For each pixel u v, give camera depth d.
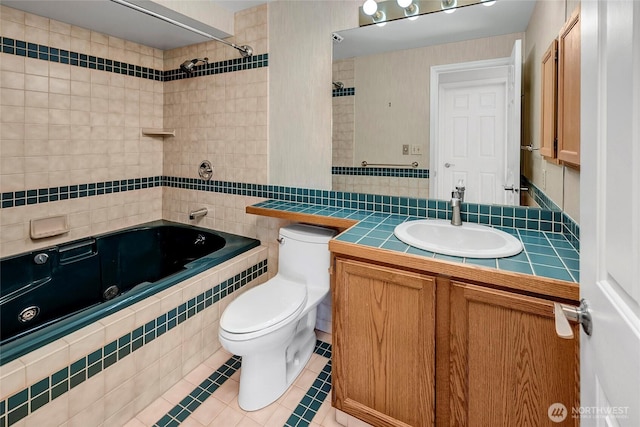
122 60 2.47
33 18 2.00
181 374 1.76
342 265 1.35
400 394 1.27
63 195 2.21
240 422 1.50
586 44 0.67
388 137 1.90
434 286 1.16
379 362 1.31
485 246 1.48
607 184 0.57
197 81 2.56
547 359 1.00
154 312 1.59
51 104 2.11
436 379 1.20
